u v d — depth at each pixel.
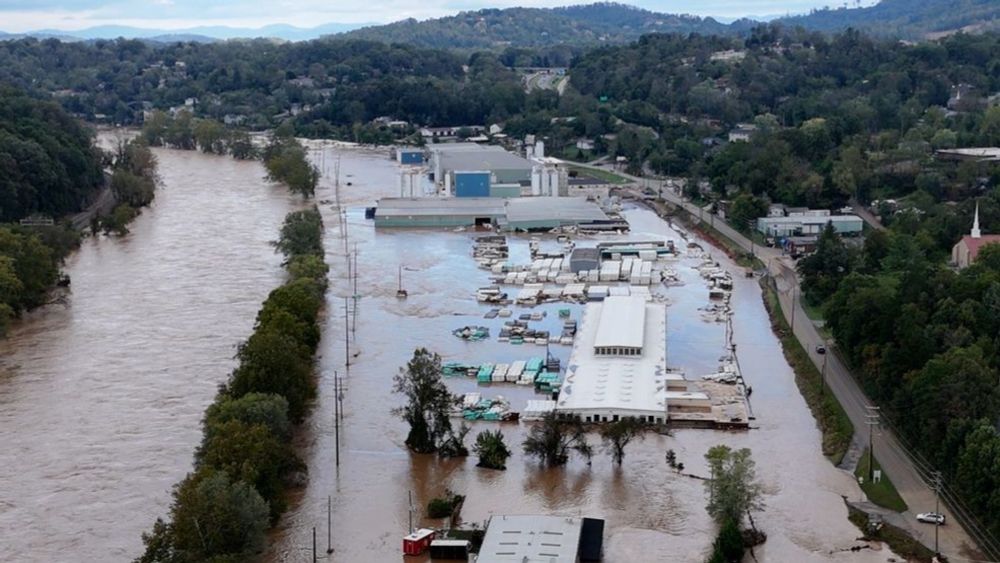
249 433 180.00
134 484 191.62
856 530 175.00
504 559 154.88
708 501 184.25
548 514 181.00
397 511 183.38
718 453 180.12
